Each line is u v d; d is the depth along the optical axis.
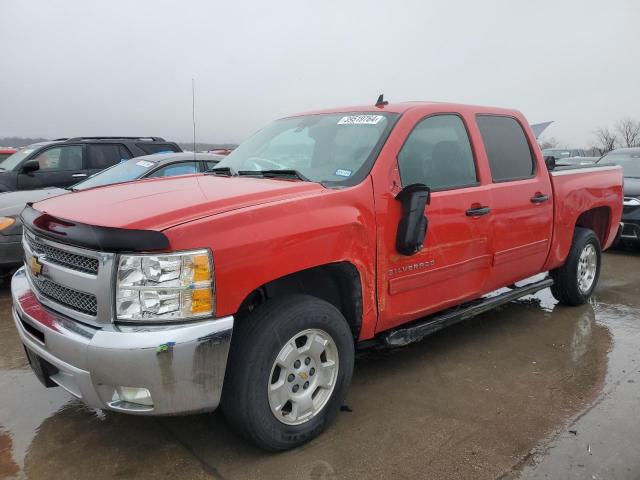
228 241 2.53
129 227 2.41
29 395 3.56
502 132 4.39
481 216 3.92
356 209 3.09
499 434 3.05
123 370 2.36
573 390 3.61
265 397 2.71
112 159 10.09
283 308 2.77
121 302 2.42
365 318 3.22
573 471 2.71
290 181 3.26
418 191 3.21
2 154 13.80
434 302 3.71
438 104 3.90
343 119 3.86
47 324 2.62
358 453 2.87
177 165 7.03
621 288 6.31
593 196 5.28
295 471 2.72
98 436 3.06
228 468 2.75
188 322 2.44
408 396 3.53
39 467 2.76
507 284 4.50
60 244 2.67
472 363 4.07
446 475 2.69
